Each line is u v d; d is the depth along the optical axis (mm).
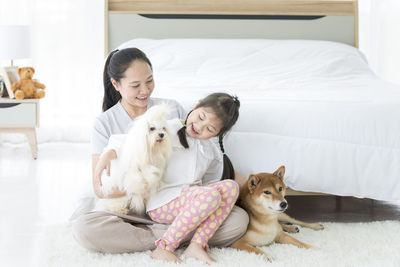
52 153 3812
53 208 2445
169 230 1694
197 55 3518
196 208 1659
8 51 3580
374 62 4262
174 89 2752
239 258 1701
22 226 2178
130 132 1703
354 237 1990
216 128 1812
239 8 4074
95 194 1918
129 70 1854
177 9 4047
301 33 4105
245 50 3600
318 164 2111
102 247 1749
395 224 2154
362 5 4250
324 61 3434
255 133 2162
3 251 1886
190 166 1841
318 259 1717
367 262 1718
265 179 1820
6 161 3512
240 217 1775
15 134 4113
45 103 4195
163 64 3428
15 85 3578
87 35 4168
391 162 2070
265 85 2879
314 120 2141
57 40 4152
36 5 4090
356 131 2102
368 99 2270
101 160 1729
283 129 2152
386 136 2084
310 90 2672
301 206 2562
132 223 1846
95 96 4215
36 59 4137
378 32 4234
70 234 2006
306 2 4090
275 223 1851
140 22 4027
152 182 1713
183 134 1830
